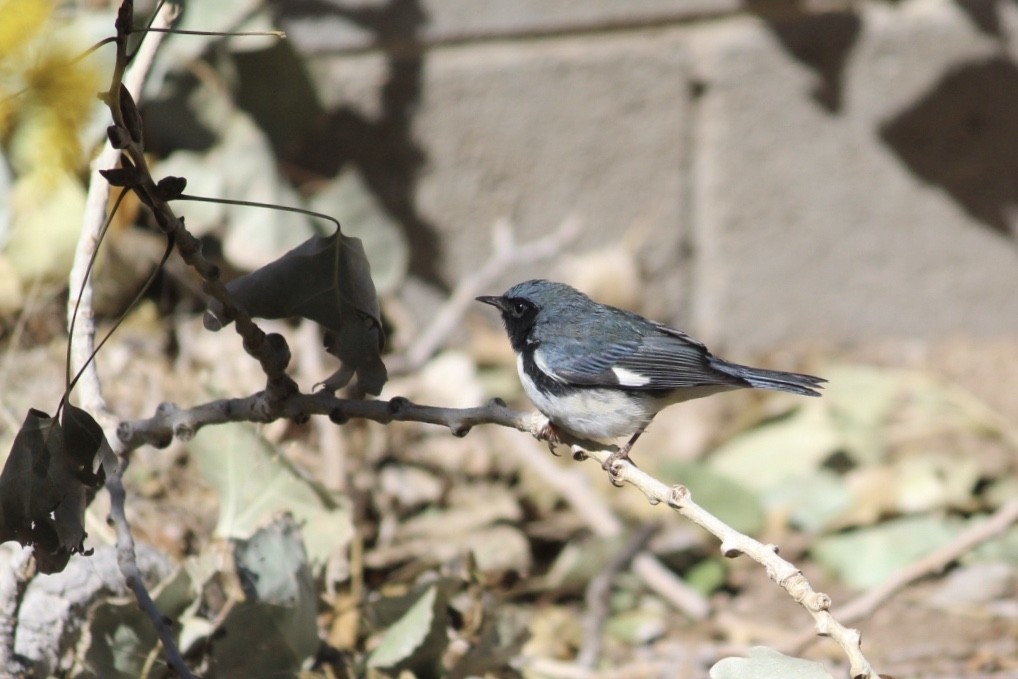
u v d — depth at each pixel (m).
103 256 11.15
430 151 13.29
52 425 5.90
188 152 11.82
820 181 13.91
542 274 13.70
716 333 14.20
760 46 13.52
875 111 13.75
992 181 13.95
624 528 10.83
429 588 7.95
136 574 5.92
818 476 11.83
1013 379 13.56
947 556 8.76
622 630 9.77
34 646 6.87
